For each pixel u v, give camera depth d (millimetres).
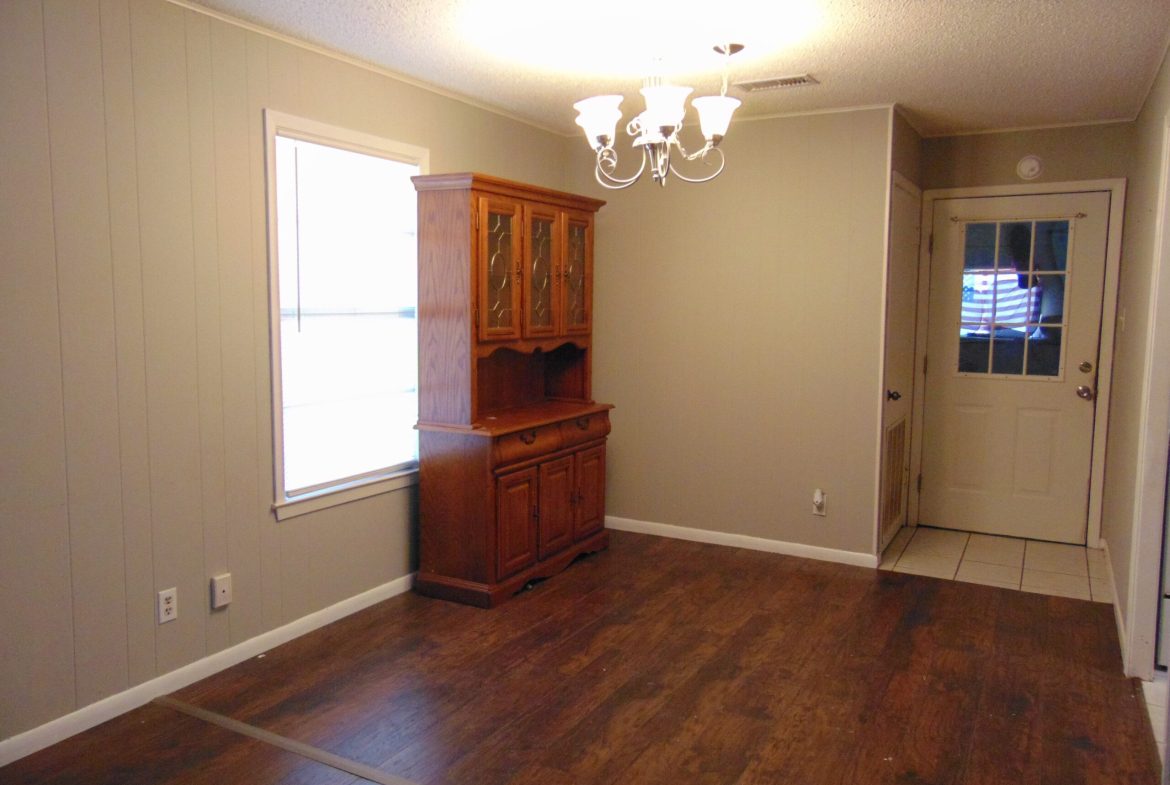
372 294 3781
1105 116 4480
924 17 2926
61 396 2586
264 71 3170
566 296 4340
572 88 3998
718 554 4656
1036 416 4910
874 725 2807
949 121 4617
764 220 4574
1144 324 3283
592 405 4562
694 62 3514
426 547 3955
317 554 3543
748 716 2859
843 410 4453
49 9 2488
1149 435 3055
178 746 2627
